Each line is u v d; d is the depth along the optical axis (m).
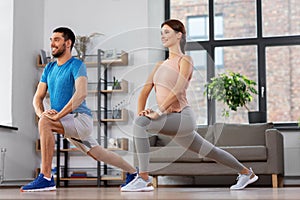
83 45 5.87
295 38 5.98
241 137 5.38
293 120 5.95
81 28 6.17
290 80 6.00
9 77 5.44
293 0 6.08
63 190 3.47
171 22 3.03
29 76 5.84
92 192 3.03
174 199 1.99
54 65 3.52
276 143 4.83
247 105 6.02
